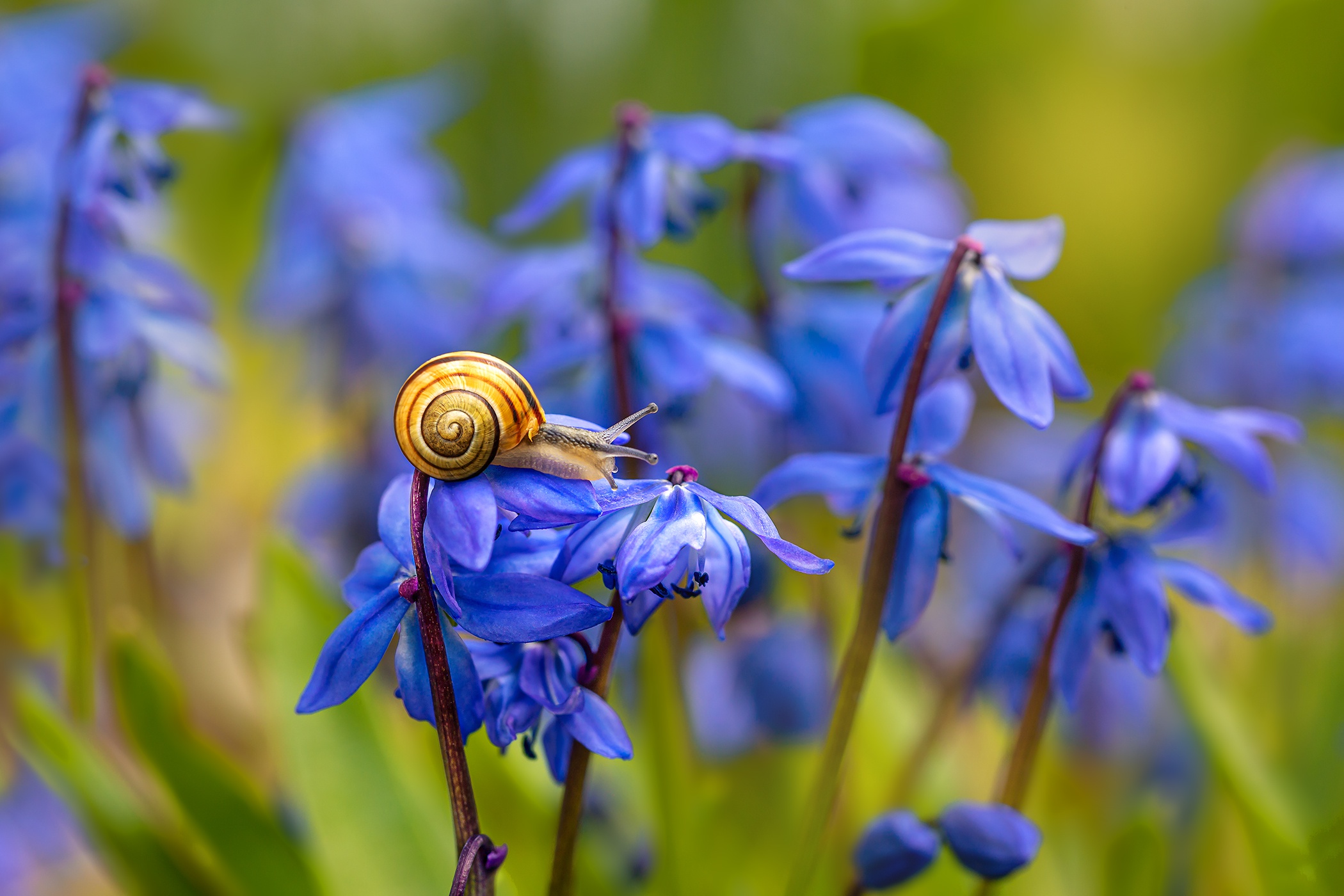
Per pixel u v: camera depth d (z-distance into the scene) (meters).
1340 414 0.61
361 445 0.55
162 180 0.39
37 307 0.41
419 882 0.38
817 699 0.41
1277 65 1.06
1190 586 0.35
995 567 0.50
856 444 0.43
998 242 0.34
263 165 0.77
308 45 0.95
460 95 0.66
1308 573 0.57
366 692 0.39
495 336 0.58
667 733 0.38
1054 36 1.03
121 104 0.38
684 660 0.40
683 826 0.38
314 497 0.54
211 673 0.55
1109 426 0.35
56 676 0.48
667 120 0.39
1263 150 1.04
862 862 0.35
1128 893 0.40
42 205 0.42
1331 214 0.61
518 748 0.41
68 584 0.40
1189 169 1.04
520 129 0.91
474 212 0.93
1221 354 0.64
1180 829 0.43
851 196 0.41
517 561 0.33
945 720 0.39
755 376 0.40
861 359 0.43
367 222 0.59
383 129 0.60
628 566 0.32
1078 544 0.35
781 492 0.35
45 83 0.54
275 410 0.73
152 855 0.39
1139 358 0.98
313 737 0.39
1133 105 1.05
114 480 0.42
